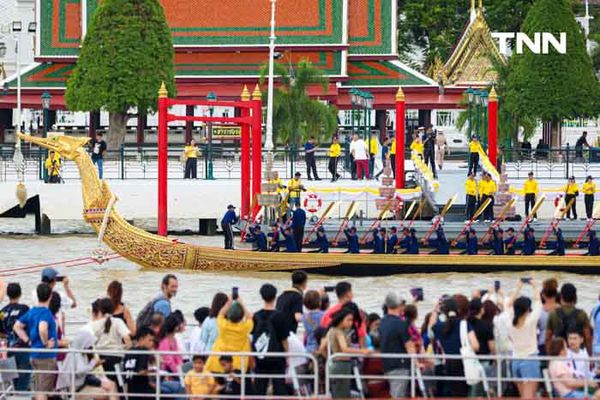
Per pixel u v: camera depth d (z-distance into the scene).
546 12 183.50
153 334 56.75
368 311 87.25
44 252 120.88
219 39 191.88
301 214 107.38
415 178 131.25
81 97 176.62
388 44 196.12
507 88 186.12
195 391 55.03
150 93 176.00
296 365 55.34
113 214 107.12
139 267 109.75
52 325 57.47
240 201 134.00
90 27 178.00
